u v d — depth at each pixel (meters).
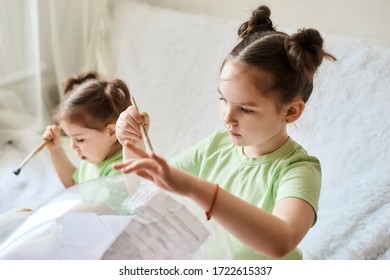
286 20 1.48
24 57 1.65
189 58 1.56
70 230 0.77
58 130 1.34
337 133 1.32
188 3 1.67
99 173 1.22
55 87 1.76
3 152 1.61
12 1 1.57
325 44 1.36
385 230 1.18
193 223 0.73
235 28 1.50
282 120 0.92
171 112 1.56
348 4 1.39
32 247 0.78
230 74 0.86
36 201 1.33
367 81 1.31
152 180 0.70
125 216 0.76
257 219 0.73
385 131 1.27
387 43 1.35
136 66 1.64
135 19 1.67
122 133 0.98
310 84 0.94
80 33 1.72
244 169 0.99
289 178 0.90
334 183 1.27
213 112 1.50
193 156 1.10
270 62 0.86
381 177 1.23
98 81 1.26
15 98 1.68
